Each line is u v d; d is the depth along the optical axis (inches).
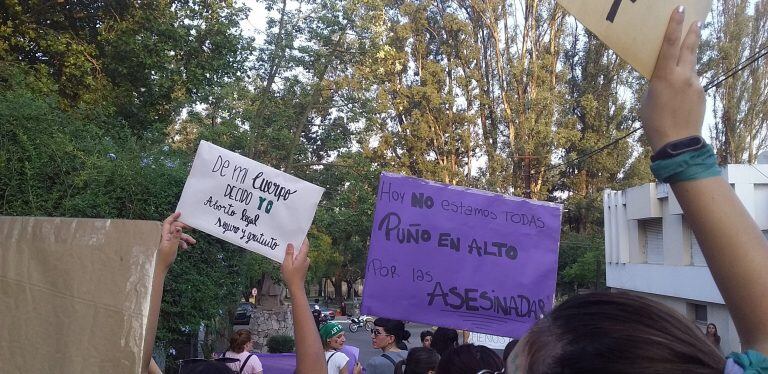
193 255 313.7
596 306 41.3
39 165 268.4
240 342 293.1
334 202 737.6
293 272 122.4
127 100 469.4
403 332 258.4
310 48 698.2
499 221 184.9
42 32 449.4
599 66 1499.8
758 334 45.6
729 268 46.8
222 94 601.6
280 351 585.3
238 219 137.9
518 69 1405.0
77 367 82.7
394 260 182.2
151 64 455.8
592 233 1563.7
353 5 700.7
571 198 1568.7
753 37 1229.1
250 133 673.0
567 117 1461.6
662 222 987.3
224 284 336.2
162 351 335.3
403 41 1380.4
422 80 1427.2
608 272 1196.5
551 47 1456.7
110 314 83.0
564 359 38.5
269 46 698.2
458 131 1424.7
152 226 83.9
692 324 41.4
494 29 1448.1
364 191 729.0
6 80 401.1
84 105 395.5
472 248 183.8
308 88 735.7
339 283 2411.4
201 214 138.8
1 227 87.8
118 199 289.7
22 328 84.9
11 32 433.1
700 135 50.6
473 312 181.6
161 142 401.1
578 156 1499.8
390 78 1374.3
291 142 713.0
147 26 471.5
